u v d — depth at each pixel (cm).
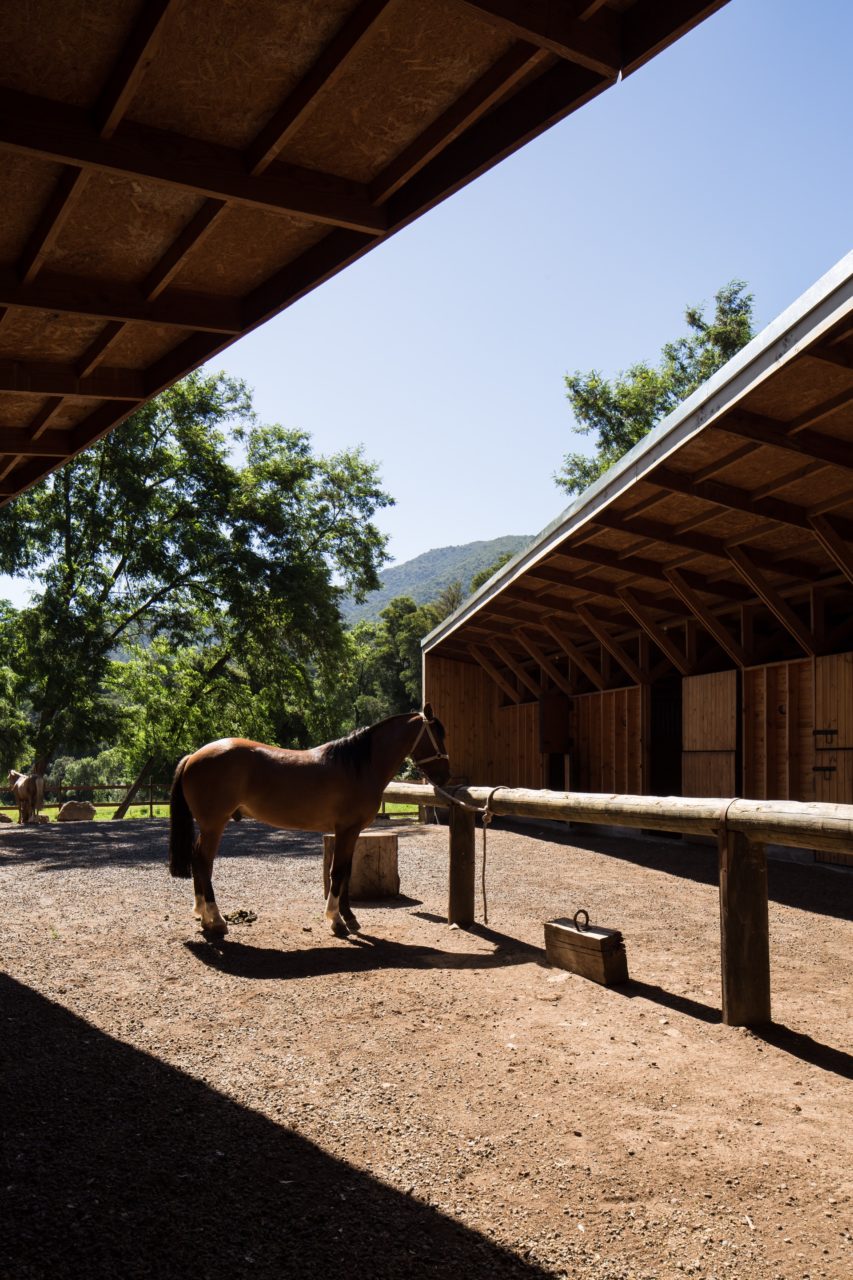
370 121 423
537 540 1297
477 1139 340
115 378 718
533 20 338
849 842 404
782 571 1183
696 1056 424
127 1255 258
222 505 2959
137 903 809
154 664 3078
